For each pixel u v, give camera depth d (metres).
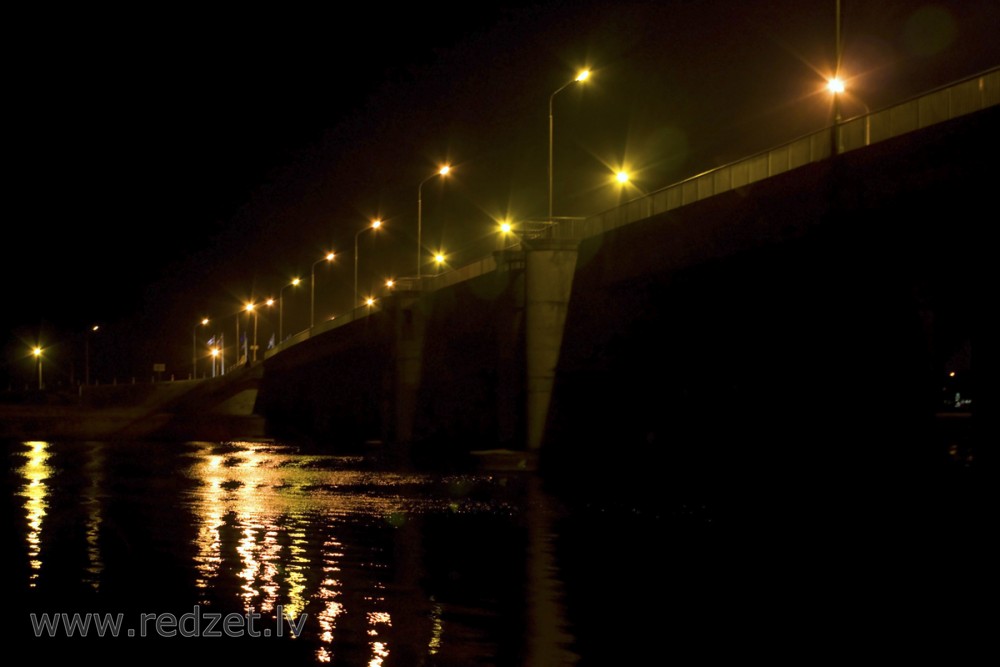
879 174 32.03
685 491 35.56
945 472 35.12
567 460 49.28
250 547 23.17
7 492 37.22
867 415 36.81
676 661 14.24
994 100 28.16
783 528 26.38
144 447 77.44
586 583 19.23
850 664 14.24
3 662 14.41
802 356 41.12
